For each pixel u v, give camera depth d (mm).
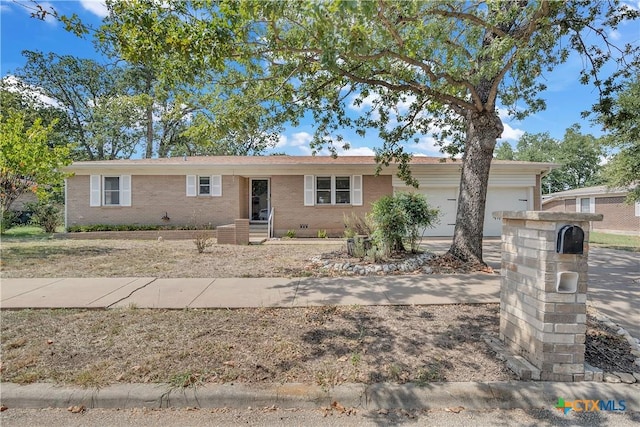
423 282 5887
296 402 2641
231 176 14523
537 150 39812
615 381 2807
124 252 9352
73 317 4152
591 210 22125
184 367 2971
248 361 3082
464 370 2955
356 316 4219
